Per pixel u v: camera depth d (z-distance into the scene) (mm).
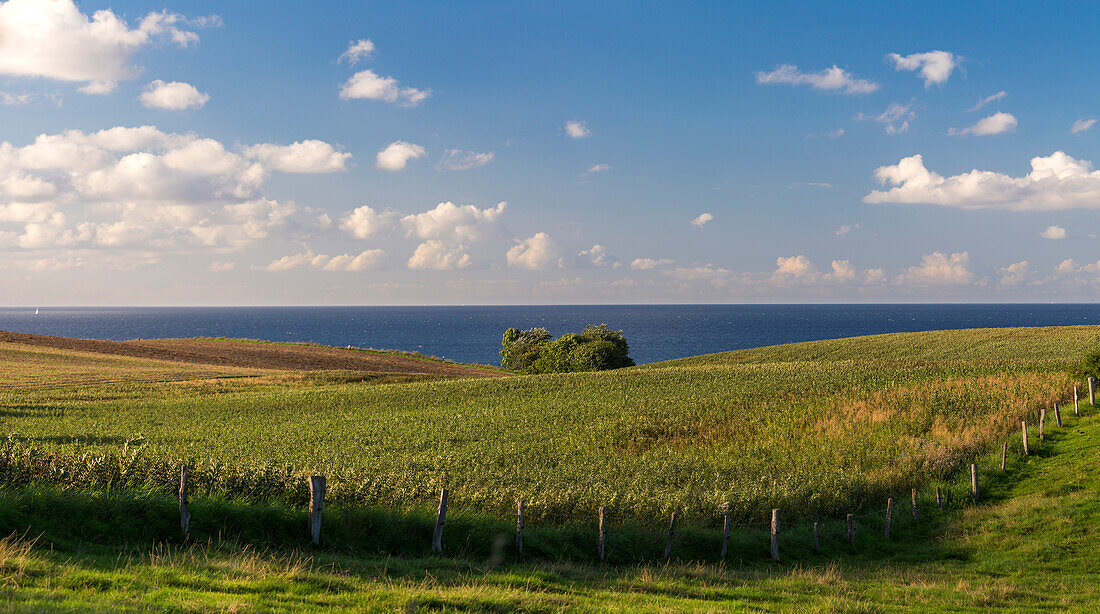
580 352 94438
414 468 29672
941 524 22406
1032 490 24422
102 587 9609
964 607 13773
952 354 87188
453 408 52688
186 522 13445
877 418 38875
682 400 50750
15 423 45094
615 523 18906
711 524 20531
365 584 11602
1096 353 43000
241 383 73062
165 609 8633
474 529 16141
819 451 32062
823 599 13852
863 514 23422
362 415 50562
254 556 12547
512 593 11578
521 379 67375
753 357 99625
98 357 90250
